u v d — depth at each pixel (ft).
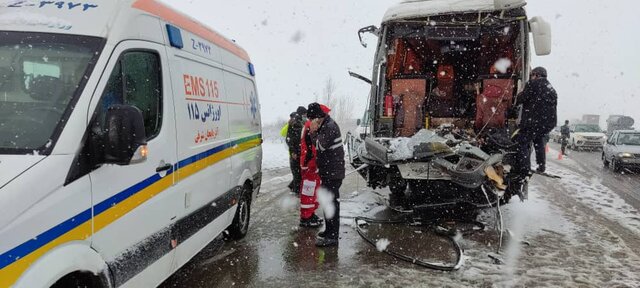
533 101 20.83
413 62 27.50
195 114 13.82
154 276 11.44
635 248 19.03
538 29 21.89
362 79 26.89
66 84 9.05
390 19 23.82
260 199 27.78
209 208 14.98
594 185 37.24
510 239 19.84
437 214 23.44
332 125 18.22
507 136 21.20
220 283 14.53
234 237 19.11
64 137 8.27
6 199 7.08
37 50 9.47
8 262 6.96
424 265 16.28
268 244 18.75
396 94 25.09
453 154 19.08
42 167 7.78
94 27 9.90
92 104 8.93
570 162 58.13
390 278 15.14
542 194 31.81
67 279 8.60
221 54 17.16
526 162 21.12
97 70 9.27
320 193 18.58
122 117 8.49
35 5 10.21
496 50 25.57
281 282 14.67
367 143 21.50
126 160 8.66
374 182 23.54
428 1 23.63
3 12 10.08
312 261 16.71
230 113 17.35
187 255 13.44
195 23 15.15
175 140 12.35
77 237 8.41
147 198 10.85
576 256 17.72
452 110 27.68
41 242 7.56
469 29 23.49
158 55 11.84
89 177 8.74
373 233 20.44
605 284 14.96
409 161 20.01
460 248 18.04
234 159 17.70
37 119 8.56
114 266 9.57
